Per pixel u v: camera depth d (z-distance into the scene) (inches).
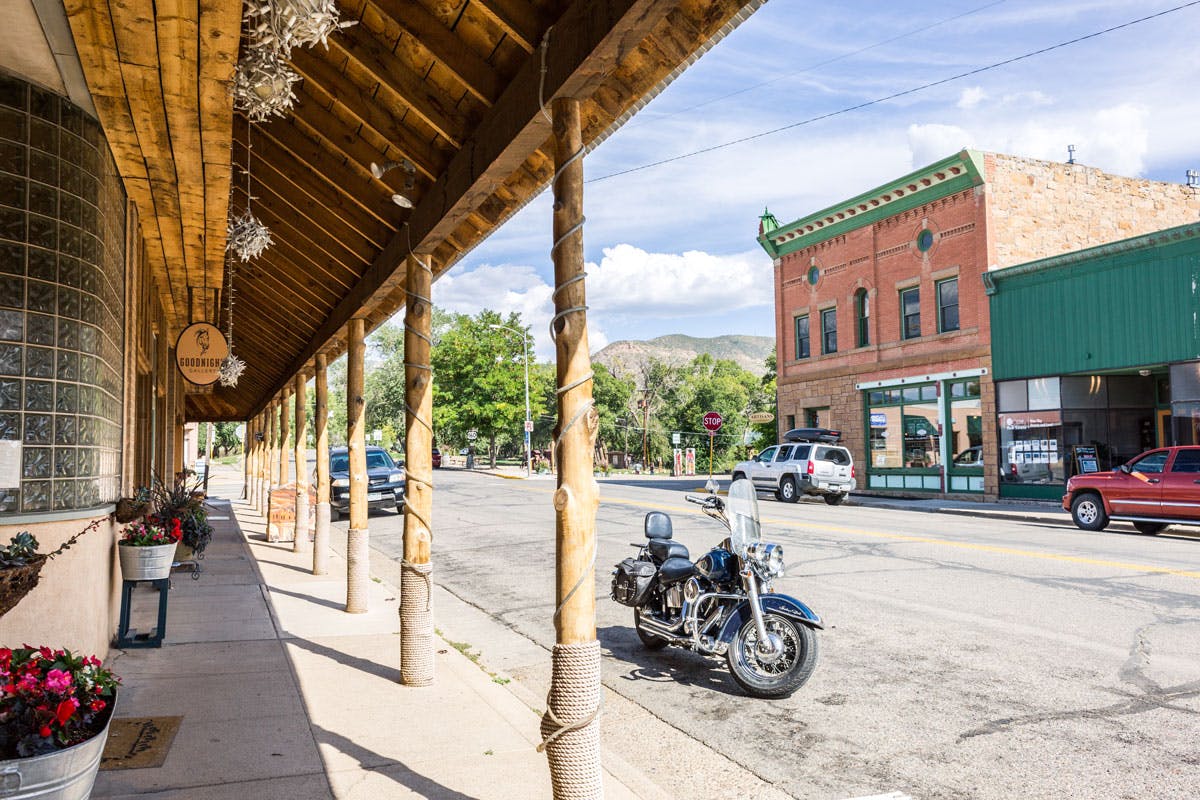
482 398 2251.5
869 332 1110.4
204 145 240.2
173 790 170.2
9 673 120.1
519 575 473.7
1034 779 189.5
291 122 267.7
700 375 3339.1
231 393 1074.7
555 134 151.3
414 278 246.7
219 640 307.3
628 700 254.8
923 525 672.4
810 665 249.8
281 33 127.1
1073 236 991.0
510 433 2367.1
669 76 158.4
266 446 959.0
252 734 205.9
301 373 584.4
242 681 253.1
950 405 1000.2
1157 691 245.0
